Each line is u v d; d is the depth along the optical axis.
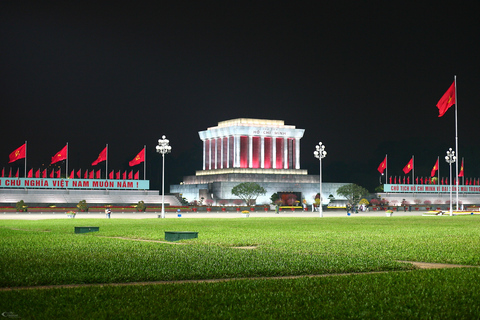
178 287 20.72
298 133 195.50
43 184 152.88
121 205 154.00
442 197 196.75
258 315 16.80
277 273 24.27
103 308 17.41
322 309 17.50
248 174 179.38
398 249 33.84
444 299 18.73
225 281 22.03
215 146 199.12
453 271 24.41
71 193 154.88
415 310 17.38
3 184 149.50
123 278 22.67
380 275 23.38
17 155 147.75
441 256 30.31
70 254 31.00
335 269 25.20
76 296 18.98
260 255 30.48
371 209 160.00
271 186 182.38
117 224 67.06
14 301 18.19
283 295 19.31
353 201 174.88
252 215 112.44
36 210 127.81
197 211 144.62
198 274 23.84
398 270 25.61
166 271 24.52
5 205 140.00
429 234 46.69
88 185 157.00
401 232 49.62
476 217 91.06
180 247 35.31
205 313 17.02
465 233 47.94
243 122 190.25
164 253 31.58
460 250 33.31
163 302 18.30
